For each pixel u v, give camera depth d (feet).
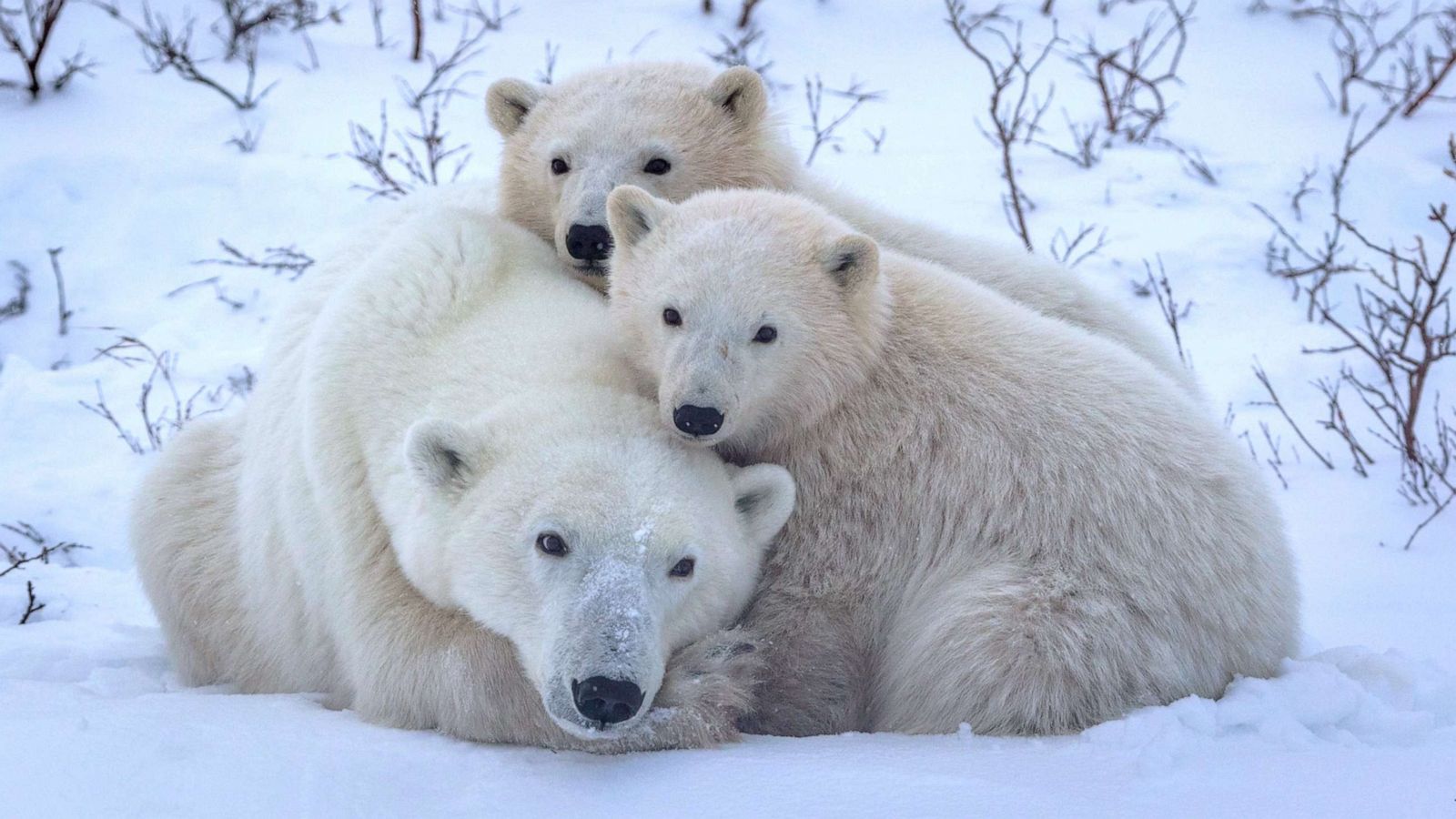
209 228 67.72
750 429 29.60
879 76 86.12
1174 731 23.66
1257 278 65.41
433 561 25.34
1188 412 30.07
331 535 28.02
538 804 20.76
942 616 27.53
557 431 25.38
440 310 28.96
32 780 19.76
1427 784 21.08
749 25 89.25
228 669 33.12
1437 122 80.64
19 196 68.44
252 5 85.61
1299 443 53.11
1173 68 83.30
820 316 29.19
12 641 34.88
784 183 40.14
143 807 19.33
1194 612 27.25
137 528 34.35
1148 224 69.26
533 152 37.96
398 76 81.61
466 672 24.97
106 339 61.98
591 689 21.54
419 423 24.73
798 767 22.27
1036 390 29.32
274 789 20.16
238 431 34.60
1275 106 83.66
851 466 29.37
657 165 37.29
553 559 23.48
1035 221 69.21
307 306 33.68
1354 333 61.21
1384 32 92.73
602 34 88.02
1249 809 20.30
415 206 38.11
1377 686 26.96
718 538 25.39
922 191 71.56
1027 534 27.84
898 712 27.78
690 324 28.55
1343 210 71.26
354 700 27.96
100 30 83.20
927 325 30.66
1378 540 44.52
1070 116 82.17
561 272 32.96
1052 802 20.58
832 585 29.01
